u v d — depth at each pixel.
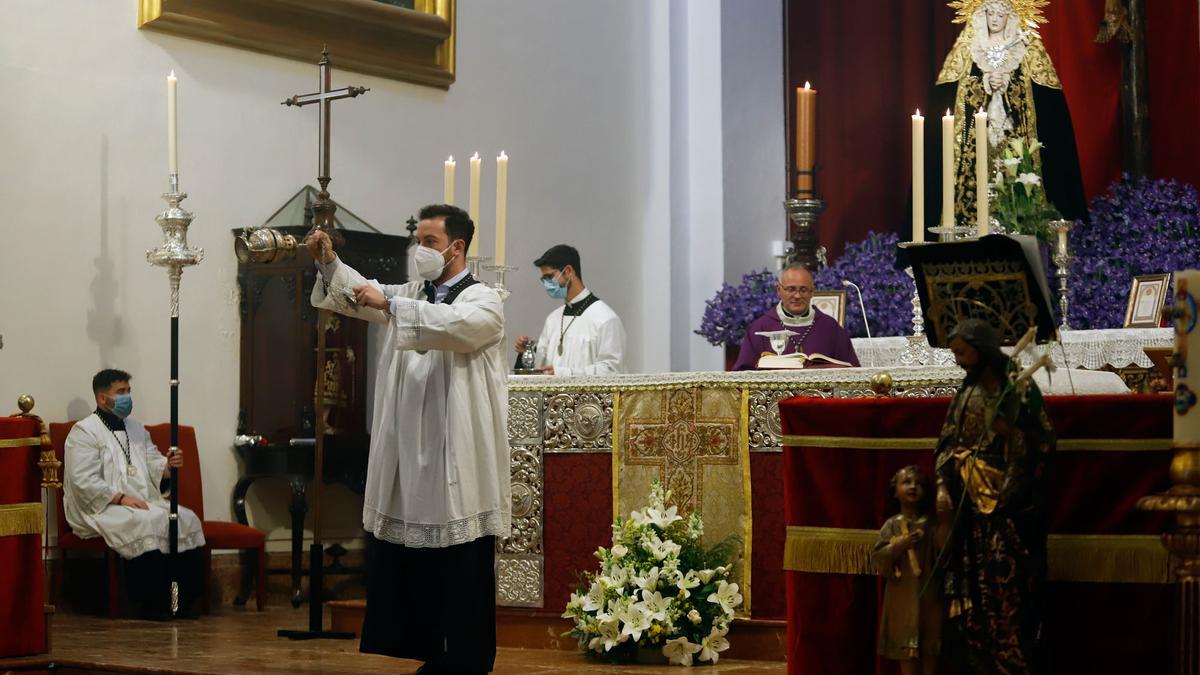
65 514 8.38
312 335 9.12
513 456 6.92
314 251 5.75
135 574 8.44
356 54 9.88
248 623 8.02
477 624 5.56
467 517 5.51
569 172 11.30
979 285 4.67
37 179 8.47
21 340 8.37
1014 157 9.16
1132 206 9.32
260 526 9.34
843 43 12.18
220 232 9.23
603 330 9.35
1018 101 9.58
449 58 10.42
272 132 9.53
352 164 9.88
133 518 8.30
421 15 10.16
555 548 6.84
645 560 6.42
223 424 9.20
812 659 4.88
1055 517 4.62
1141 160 10.56
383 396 5.75
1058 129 9.62
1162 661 4.52
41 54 8.52
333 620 7.44
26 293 8.40
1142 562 4.54
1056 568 4.60
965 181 9.56
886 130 12.02
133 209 8.88
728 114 11.91
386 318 5.87
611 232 11.60
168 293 9.00
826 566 4.87
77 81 8.66
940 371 6.11
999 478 4.30
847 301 9.59
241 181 9.35
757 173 12.15
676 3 11.98
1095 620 4.59
